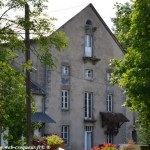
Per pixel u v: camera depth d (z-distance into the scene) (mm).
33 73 44531
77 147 46344
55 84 45094
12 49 19141
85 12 48969
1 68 18703
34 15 19125
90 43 49188
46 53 20016
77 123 46688
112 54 51062
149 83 27219
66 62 46344
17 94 20078
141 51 27984
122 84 28641
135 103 29109
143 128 34719
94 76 49031
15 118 22078
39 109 43312
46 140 32344
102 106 49438
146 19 27812
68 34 46875
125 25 30500
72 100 46531
